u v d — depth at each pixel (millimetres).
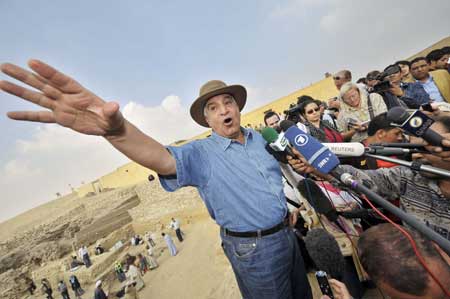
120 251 21719
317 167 1234
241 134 1968
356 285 2262
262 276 1742
